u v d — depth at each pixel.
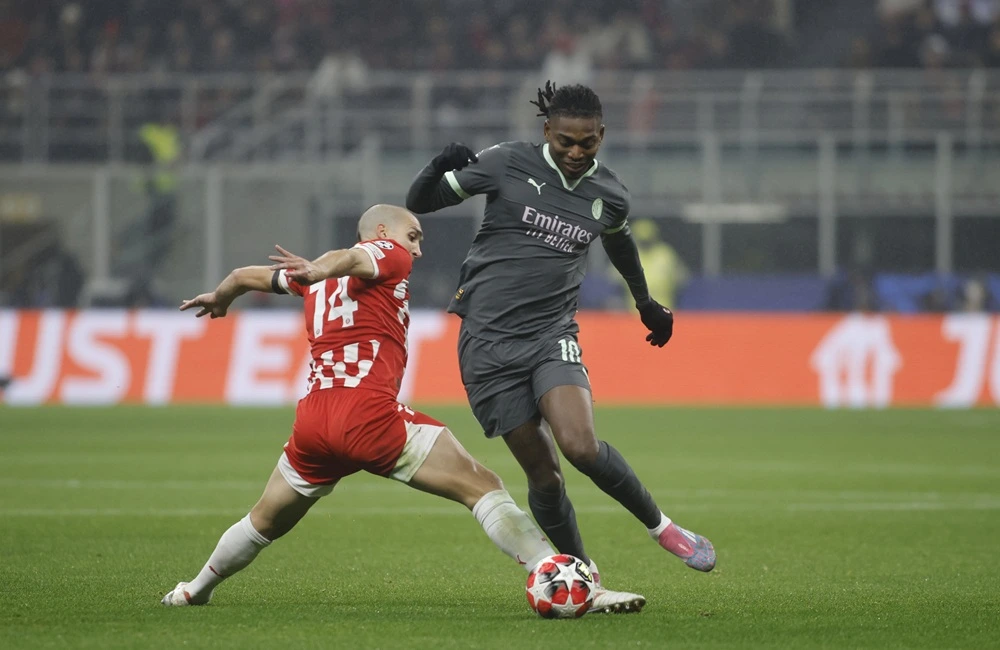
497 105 93.50
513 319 20.20
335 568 23.83
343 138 89.44
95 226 85.88
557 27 105.69
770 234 82.44
